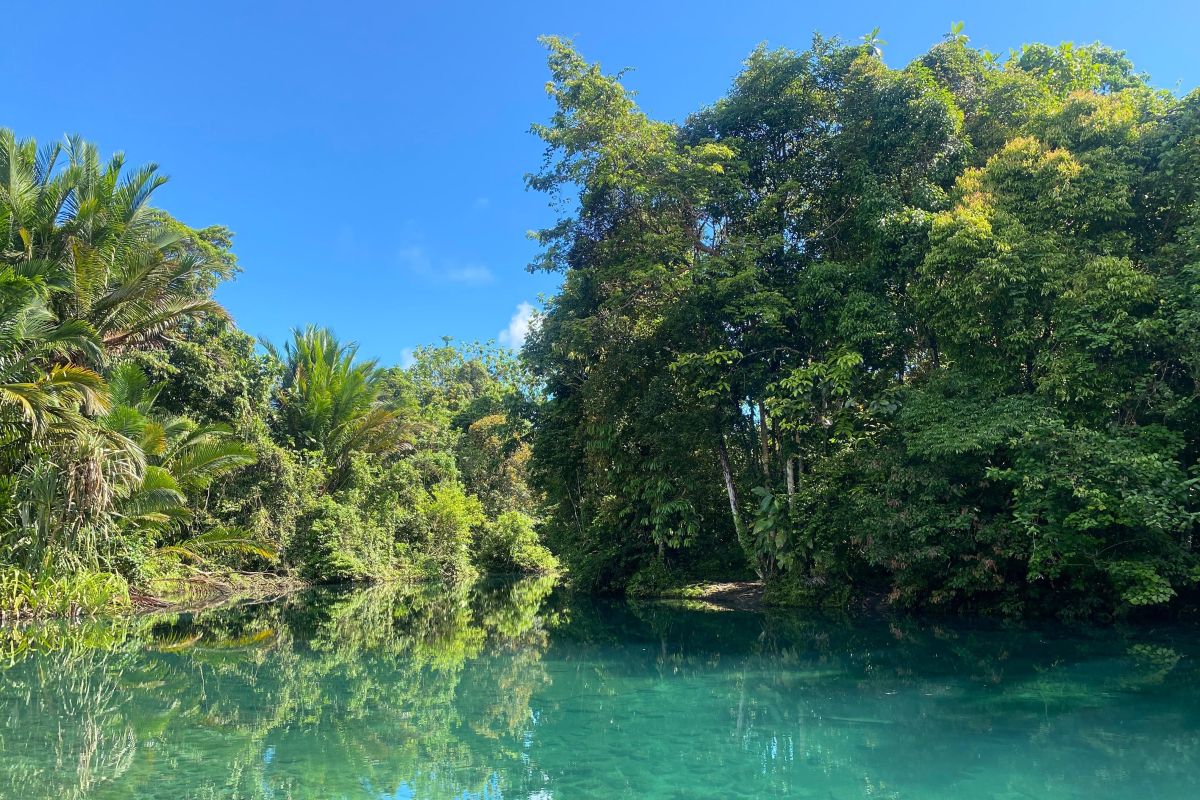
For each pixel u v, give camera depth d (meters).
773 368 14.79
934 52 14.20
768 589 14.02
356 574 21.52
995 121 13.44
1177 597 10.72
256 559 19.06
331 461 23.78
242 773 4.34
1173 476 8.96
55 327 12.37
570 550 18.64
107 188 14.15
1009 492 11.09
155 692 6.60
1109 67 15.34
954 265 10.86
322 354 24.53
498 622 12.12
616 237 15.68
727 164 14.52
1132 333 9.45
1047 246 10.36
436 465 30.05
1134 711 5.47
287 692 6.61
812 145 14.89
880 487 11.54
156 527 13.91
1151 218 11.12
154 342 15.78
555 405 18.61
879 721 5.34
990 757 4.45
